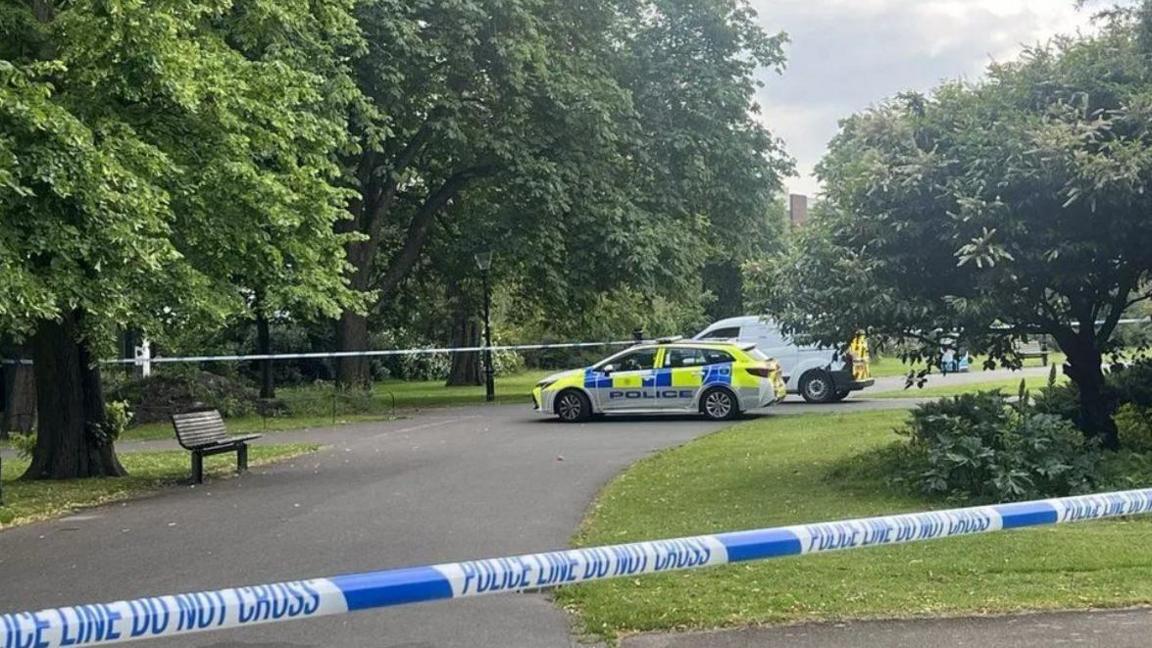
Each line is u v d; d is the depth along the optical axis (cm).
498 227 2842
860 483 1067
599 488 1151
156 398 2372
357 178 2644
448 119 2609
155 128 1220
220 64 1240
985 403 1055
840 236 1070
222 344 3312
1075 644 560
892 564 726
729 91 3044
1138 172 923
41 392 1412
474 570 353
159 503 1148
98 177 988
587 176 2797
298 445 1736
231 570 798
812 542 407
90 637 305
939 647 561
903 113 1112
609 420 2055
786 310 1109
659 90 3022
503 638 602
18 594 738
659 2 3098
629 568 377
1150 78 1046
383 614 649
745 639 583
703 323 5306
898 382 3052
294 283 1409
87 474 1404
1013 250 972
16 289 964
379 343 4578
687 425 1889
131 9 1063
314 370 3784
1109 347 1190
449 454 1521
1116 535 800
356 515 1015
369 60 2406
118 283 1059
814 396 2311
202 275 1249
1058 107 999
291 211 1319
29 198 988
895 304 1010
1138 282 1113
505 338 5041
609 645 583
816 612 624
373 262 3262
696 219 3127
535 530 916
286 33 1702
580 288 2908
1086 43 1084
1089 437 1091
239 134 1273
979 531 440
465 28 2500
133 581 770
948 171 1016
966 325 1066
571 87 2694
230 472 1407
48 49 1151
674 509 989
